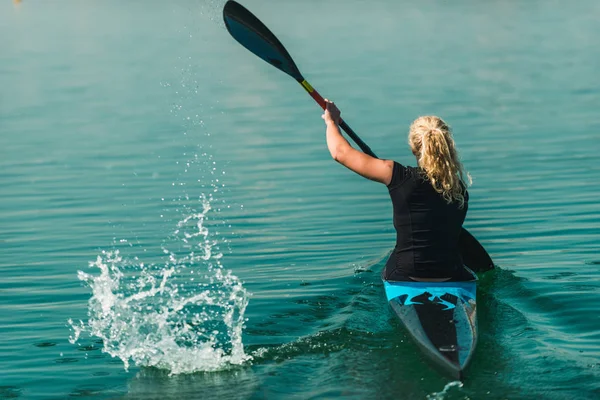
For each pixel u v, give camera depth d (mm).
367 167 17984
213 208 31516
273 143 43531
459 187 18016
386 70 69062
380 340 17156
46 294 22156
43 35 106688
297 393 14766
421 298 17891
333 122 18672
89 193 34438
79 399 15148
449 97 55531
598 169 35188
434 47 84375
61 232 28891
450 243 18422
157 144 43938
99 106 56125
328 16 122812
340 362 16078
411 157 38281
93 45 94500
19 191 35188
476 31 97938
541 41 85938
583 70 65312
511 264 22922
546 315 18500
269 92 60688
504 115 48781
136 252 26156
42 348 17938
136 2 163125
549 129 44406
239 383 15398
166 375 16094
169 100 57938
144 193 34156
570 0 135500
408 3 144250
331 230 28078
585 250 24156
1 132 48438
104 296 21297
